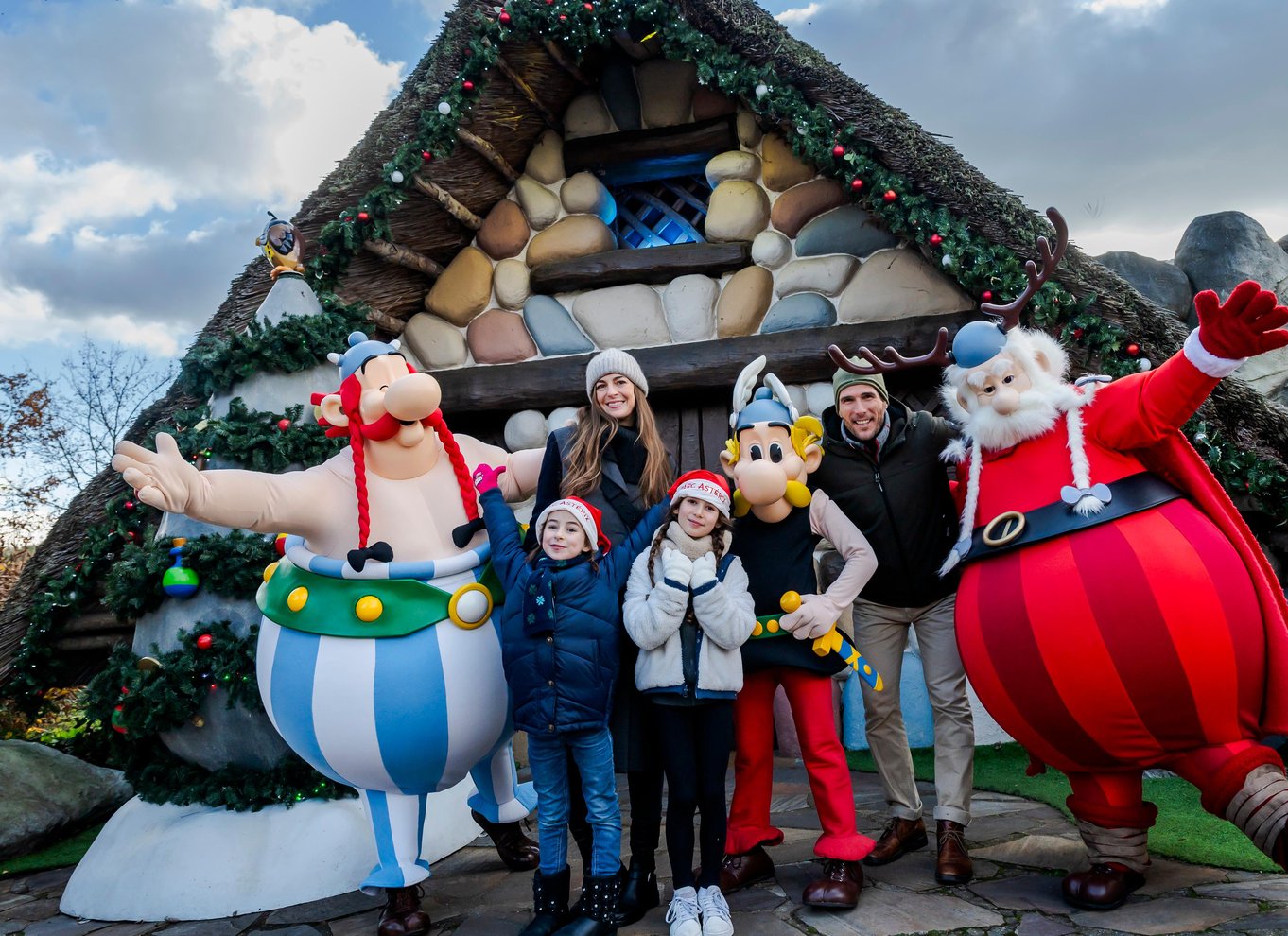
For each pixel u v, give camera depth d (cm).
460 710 285
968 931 252
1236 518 277
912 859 320
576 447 296
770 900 287
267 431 383
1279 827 237
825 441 321
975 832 351
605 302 562
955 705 310
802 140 491
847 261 532
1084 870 272
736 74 492
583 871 288
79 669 495
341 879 339
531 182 586
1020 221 454
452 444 312
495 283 582
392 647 282
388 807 301
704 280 551
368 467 304
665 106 572
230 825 349
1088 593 252
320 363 414
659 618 260
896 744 323
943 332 305
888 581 313
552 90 568
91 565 459
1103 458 273
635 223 602
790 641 286
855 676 523
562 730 261
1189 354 254
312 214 493
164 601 376
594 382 304
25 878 414
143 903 332
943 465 315
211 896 329
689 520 270
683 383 534
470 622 288
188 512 271
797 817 397
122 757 383
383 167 489
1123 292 449
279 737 362
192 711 362
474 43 503
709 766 269
